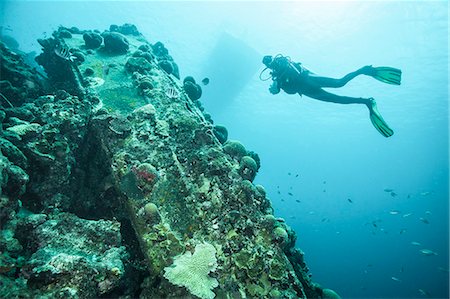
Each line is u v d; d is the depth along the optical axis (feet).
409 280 185.78
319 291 17.16
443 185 235.20
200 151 13.41
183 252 10.03
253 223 11.41
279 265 10.60
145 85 18.25
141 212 10.68
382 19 89.66
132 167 11.64
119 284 10.14
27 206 12.28
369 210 264.52
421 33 91.61
